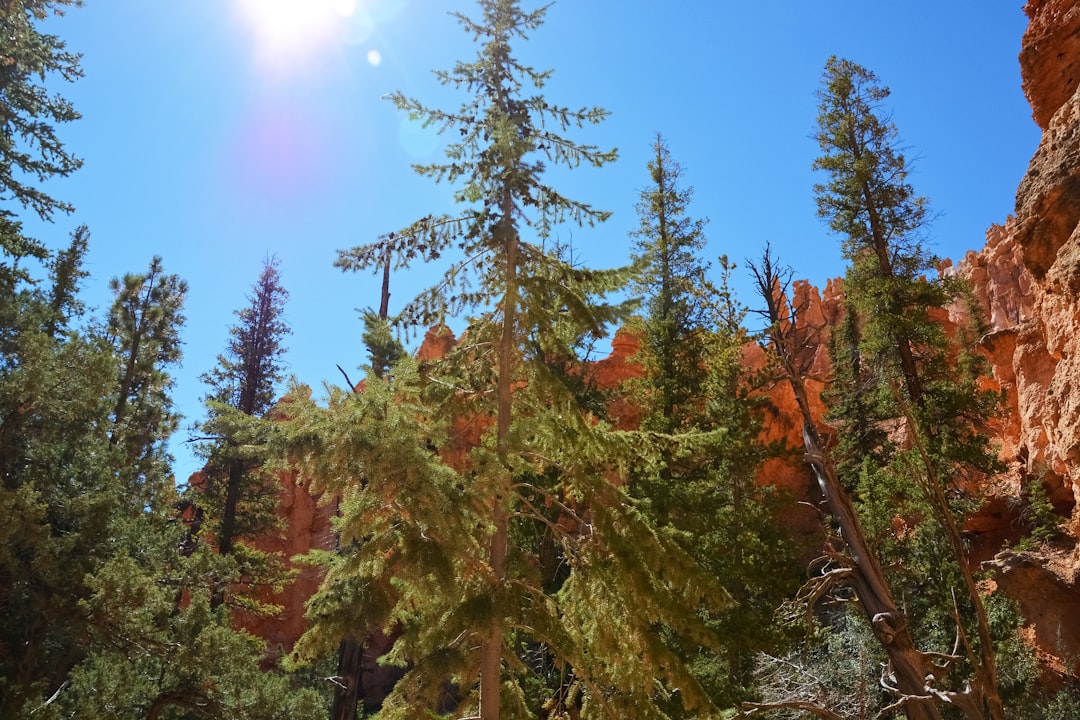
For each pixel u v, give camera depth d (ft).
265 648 60.85
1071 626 64.13
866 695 47.78
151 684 46.80
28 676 40.14
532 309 38.11
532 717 37.83
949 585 58.13
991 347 102.06
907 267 87.61
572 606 37.93
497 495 34.99
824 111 96.17
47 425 45.34
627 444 39.22
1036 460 83.46
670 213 96.63
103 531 46.42
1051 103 74.64
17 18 51.44
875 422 86.17
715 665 55.57
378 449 28.27
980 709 42.63
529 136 40.65
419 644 36.94
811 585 52.47
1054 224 65.82
